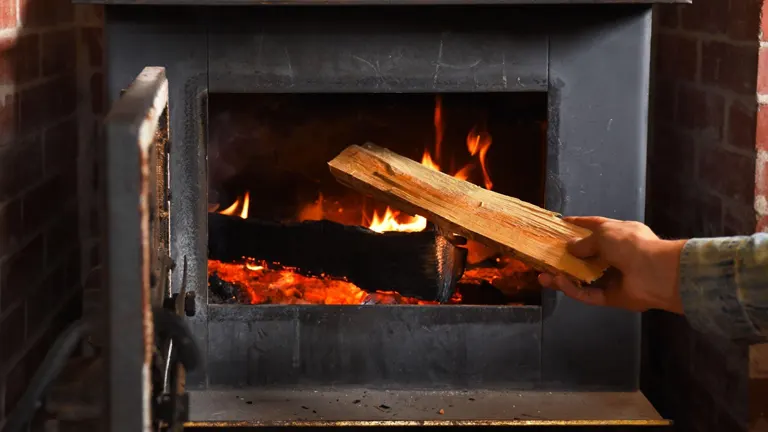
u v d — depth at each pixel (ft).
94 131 7.79
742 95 6.58
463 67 6.51
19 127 6.65
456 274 6.94
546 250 5.78
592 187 6.61
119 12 6.43
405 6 6.46
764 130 6.44
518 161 7.05
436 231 6.86
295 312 6.65
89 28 7.72
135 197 4.63
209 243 6.98
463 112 7.03
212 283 6.97
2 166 6.40
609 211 6.63
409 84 6.52
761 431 6.50
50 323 7.18
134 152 4.62
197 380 6.66
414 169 6.42
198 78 6.49
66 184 7.52
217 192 7.16
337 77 6.50
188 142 6.54
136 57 6.47
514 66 6.52
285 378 6.68
